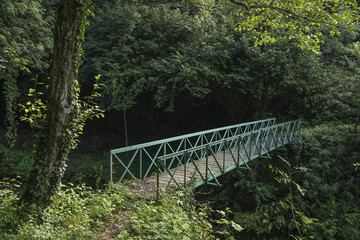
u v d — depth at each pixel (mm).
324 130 11789
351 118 12844
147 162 14367
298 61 12938
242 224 8852
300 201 9305
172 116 17297
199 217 4852
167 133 17797
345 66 16188
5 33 10289
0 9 10336
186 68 11211
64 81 4582
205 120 17047
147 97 16484
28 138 16875
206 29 13055
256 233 8555
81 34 4668
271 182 10234
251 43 12648
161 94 12023
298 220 8602
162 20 13750
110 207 4633
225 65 12047
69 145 4816
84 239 3709
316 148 10719
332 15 6758
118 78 12914
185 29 13625
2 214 4105
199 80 11703
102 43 13656
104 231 4059
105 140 17844
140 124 18297
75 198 4789
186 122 17312
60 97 4570
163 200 4926
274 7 6922
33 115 4691
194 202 5473
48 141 4586
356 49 14250
